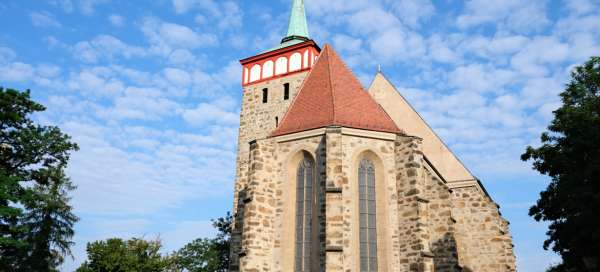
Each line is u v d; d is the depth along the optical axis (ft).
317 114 107.86
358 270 92.73
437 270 104.94
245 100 155.43
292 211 100.07
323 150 99.86
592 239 85.25
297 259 95.96
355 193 97.60
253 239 96.53
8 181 122.52
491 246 123.13
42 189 174.50
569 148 94.02
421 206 95.66
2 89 132.46
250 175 102.12
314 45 151.02
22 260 159.12
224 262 198.90
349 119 105.40
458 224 127.65
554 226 99.09
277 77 152.97
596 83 98.48
